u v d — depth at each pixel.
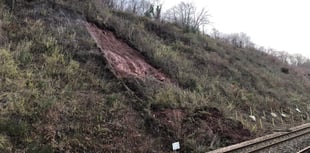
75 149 9.36
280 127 19.42
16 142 8.52
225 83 22.42
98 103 11.75
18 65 11.68
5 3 14.77
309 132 18.69
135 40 19.25
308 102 30.86
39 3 15.55
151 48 19.64
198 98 16.42
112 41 17.64
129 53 17.61
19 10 14.75
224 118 15.24
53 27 14.84
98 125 10.62
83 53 14.19
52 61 12.68
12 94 10.00
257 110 21.16
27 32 13.63
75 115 10.56
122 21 20.86
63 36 14.55
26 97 10.09
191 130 13.04
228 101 19.38
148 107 13.09
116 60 15.77
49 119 9.80
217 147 12.66
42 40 13.54
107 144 10.20
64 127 9.84
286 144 14.44
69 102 11.02
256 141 13.95
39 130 9.23
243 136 14.70
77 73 12.89
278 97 26.50
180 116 13.59
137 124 11.87
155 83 15.69
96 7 19.42
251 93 23.42
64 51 13.70
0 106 9.35
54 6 15.91
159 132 12.09
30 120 9.43
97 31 17.31
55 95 11.02
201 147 12.08
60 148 9.04
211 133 13.41
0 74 10.70
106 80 13.58
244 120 17.09
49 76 11.94
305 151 13.24
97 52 14.63
